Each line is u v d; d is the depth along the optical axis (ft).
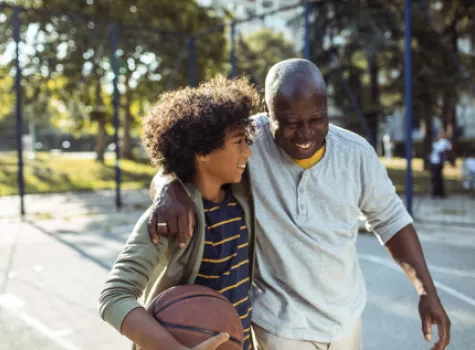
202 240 4.90
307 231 5.80
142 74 53.42
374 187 6.03
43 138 114.52
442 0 47.44
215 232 5.14
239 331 4.83
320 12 44.68
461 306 14.10
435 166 37.58
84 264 19.17
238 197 5.56
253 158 5.85
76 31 45.83
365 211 6.36
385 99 53.42
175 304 4.60
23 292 15.66
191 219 4.77
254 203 5.56
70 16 31.58
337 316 5.85
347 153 5.86
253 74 36.65
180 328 4.48
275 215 5.81
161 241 4.72
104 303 4.35
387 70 50.62
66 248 21.95
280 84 5.24
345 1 44.27
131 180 54.08
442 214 29.37
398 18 46.11
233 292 5.29
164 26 56.18
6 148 109.81
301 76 5.18
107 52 46.29
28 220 29.68
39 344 11.81
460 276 16.97
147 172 59.47
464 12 47.14
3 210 33.88
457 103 47.65
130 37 47.47
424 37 45.75
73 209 34.58
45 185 48.29
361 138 6.09
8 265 18.97
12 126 129.80
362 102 47.60
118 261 4.63
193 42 36.42
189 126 4.78
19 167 30.37
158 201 4.83
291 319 5.71
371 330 12.67
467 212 30.04
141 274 4.57
